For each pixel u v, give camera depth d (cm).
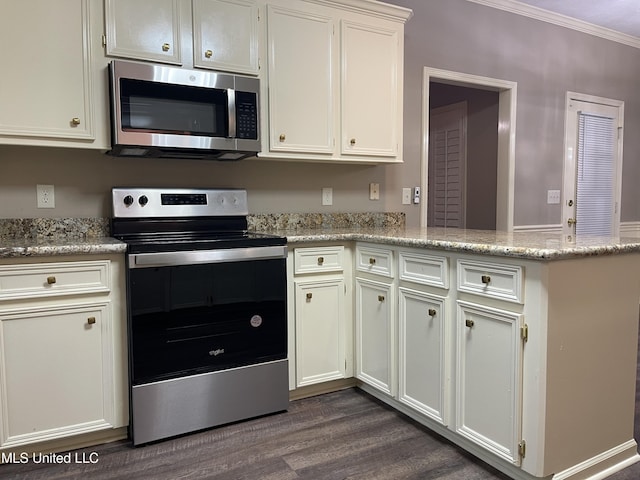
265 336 227
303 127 257
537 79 391
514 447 166
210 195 255
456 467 183
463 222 430
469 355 183
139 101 209
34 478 176
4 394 178
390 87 283
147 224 240
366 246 244
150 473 180
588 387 171
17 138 196
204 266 209
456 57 343
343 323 255
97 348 193
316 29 257
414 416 224
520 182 390
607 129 446
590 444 175
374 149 280
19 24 193
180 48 222
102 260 192
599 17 401
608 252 167
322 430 214
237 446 200
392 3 312
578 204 430
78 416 192
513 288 164
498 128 388
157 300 199
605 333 175
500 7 364
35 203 225
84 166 234
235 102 230
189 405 209
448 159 445
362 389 262
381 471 181
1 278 175
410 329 216
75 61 203
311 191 297
